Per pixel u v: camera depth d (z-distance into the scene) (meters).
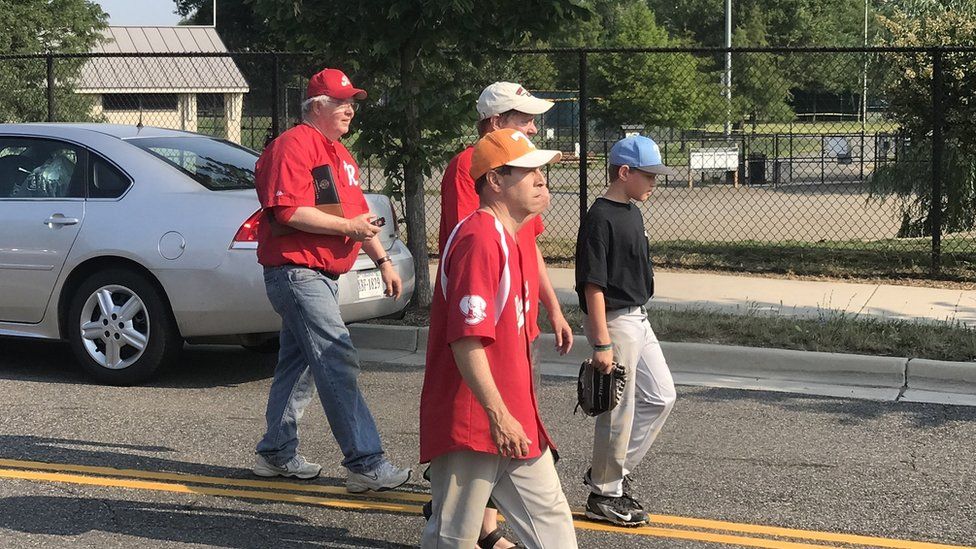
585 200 11.86
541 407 7.21
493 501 3.87
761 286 10.86
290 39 9.52
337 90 5.39
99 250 7.56
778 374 8.05
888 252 12.50
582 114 11.76
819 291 10.57
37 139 8.03
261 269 7.32
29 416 6.93
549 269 12.05
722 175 24.67
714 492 5.62
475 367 3.52
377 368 8.31
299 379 5.74
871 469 5.97
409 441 6.47
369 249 5.70
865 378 7.87
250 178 8.10
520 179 3.67
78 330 7.74
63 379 7.95
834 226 16.58
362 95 5.48
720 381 7.91
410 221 9.77
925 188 12.83
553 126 25.66
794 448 6.35
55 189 7.87
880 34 17.88
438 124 9.50
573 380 7.93
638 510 5.15
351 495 5.57
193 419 6.91
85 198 7.77
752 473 5.91
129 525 5.15
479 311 3.51
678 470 5.96
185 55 12.63
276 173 5.28
